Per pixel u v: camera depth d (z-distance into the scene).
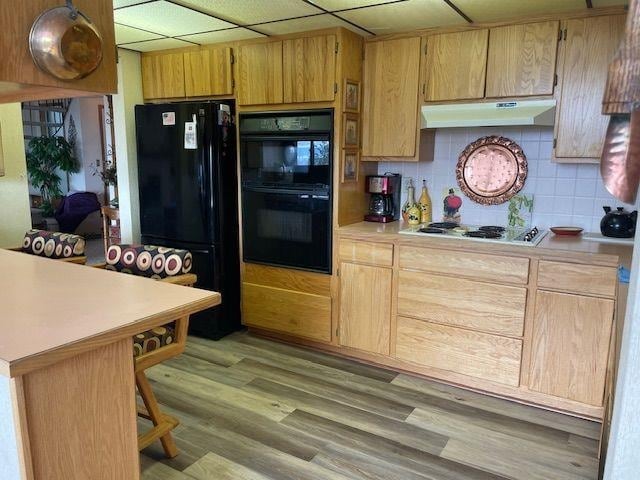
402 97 3.09
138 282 1.86
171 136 3.49
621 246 2.54
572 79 2.60
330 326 3.26
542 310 2.53
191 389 2.83
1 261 2.25
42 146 7.14
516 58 2.72
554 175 2.99
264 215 3.42
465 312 2.75
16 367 1.11
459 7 2.54
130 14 2.73
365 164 3.42
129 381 1.56
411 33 3.01
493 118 2.77
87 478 1.46
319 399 2.72
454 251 2.74
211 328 3.58
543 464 2.16
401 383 2.93
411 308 2.93
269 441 2.32
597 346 2.41
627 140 0.49
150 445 2.28
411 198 3.45
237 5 2.56
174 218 3.61
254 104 3.35
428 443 2.31
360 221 3.42
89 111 7.50
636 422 0.55
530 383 2.62
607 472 0.61
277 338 3.60
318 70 3.06
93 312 1.47
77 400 1.41
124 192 3.90
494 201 3.19
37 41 1.26
